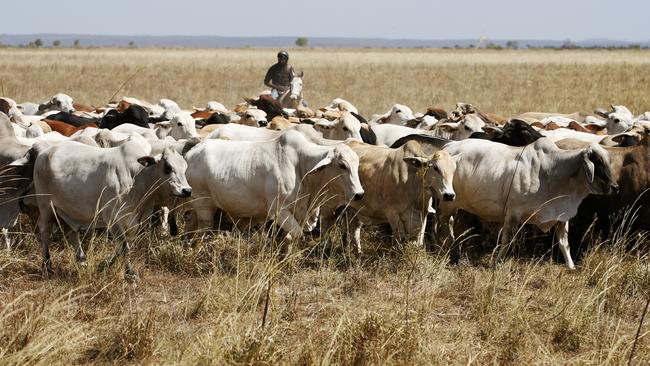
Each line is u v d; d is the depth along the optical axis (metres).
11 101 23.50
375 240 15.68
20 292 11.63
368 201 14.45
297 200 13.47
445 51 146.88
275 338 9.59
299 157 13.59
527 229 15.21
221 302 11.02
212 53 123.62
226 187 13.87
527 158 13.95
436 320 11.20
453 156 14.38
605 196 14.51
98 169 12.41
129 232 12.58
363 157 14.70
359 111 37.62
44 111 27.89
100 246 13.26
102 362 9.44
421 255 13.27
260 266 11.85
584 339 10.45
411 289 12.23
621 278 12.37
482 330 10.70
